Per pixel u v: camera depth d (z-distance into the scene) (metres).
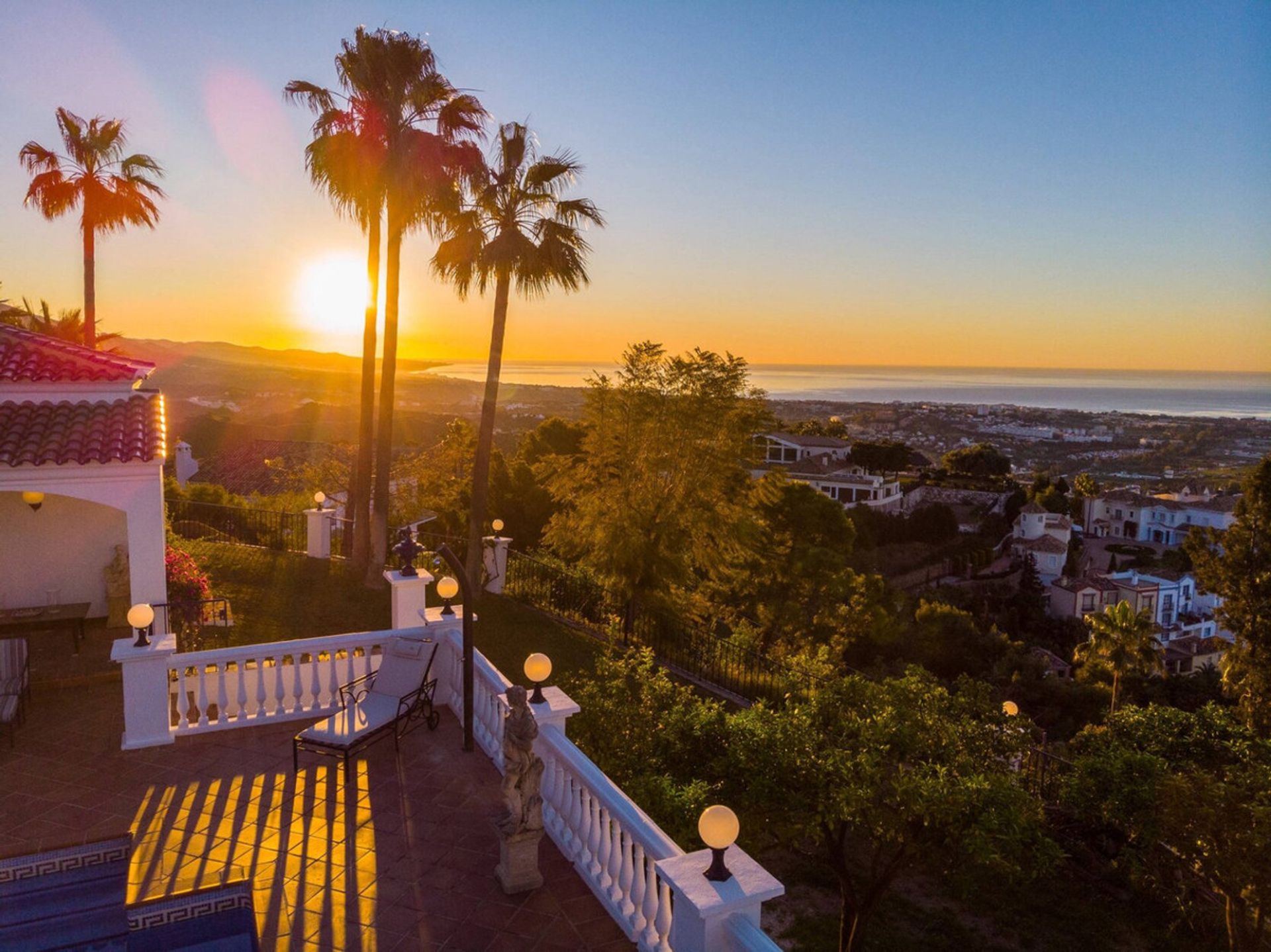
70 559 12.93
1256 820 11.77
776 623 35.72
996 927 13.70
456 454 34.94
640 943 5.21
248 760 7.81
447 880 5.98
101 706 9.28
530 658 6.68
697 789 10.19
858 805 10.35
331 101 18.86
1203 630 71.69
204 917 5.54
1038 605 64.31
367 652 9.09
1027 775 14.36
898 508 85.38
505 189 20.23
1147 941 13.53
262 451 49.97
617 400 26.69
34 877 5.92
